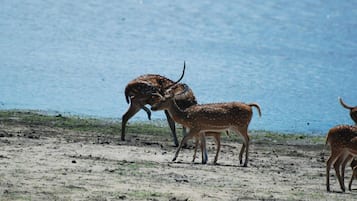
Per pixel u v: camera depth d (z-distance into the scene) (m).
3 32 170.75
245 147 75.62
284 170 73.62
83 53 151.88
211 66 144.12
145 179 63.69
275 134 94.69
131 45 164.25
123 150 77.38
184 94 81.50
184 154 78.44
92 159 70.69
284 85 132.12
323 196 62.94
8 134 80.50
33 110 100.50
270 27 195.12
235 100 117.94
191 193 59.81
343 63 156.88
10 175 61.53
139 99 84.44
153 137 86.81
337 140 65.62
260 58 155.50
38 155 70.38
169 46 165.00
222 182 65.06
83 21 191.50
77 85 122.38
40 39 165.38
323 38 184.88
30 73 129.50
